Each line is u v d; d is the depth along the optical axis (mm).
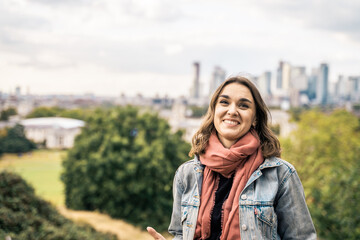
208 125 2053
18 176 8539
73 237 8359
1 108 112312
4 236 6191
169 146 28953
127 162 26281
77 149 29312
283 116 66812
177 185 2141
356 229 7469
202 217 1893
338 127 36938
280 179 1854
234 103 1936
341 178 8430
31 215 7770
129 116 30422
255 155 1915
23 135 79188
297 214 1804
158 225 26000
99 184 26562
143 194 26406
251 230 1775
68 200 28797
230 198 1849
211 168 1932
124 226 23359
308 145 30875
